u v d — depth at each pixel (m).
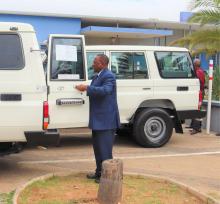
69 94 11.12
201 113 13.06
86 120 11.27
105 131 9.09
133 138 12.97
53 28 23.67
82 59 11.20
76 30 24.23
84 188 8.90
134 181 9.36
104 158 9.12
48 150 12.05
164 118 12.59
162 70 12.65
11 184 9.11
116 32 24.02
